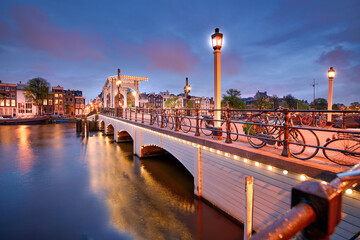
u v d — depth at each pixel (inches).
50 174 454.6
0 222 269.6
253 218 205.6
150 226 255.1
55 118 2406.5
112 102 1145.4
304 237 20.3
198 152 286.7
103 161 556.4
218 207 258.8
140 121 631.8
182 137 323.9
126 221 267.7
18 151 697.6
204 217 257.9
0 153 665.0
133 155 613.3
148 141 493.7
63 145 807.1
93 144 827.4
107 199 331.0
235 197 230.2
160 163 529.7
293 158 169.8
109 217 278.5
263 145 206.5
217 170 256.1
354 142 156.2
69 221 270.1
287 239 18.5
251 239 20.5
